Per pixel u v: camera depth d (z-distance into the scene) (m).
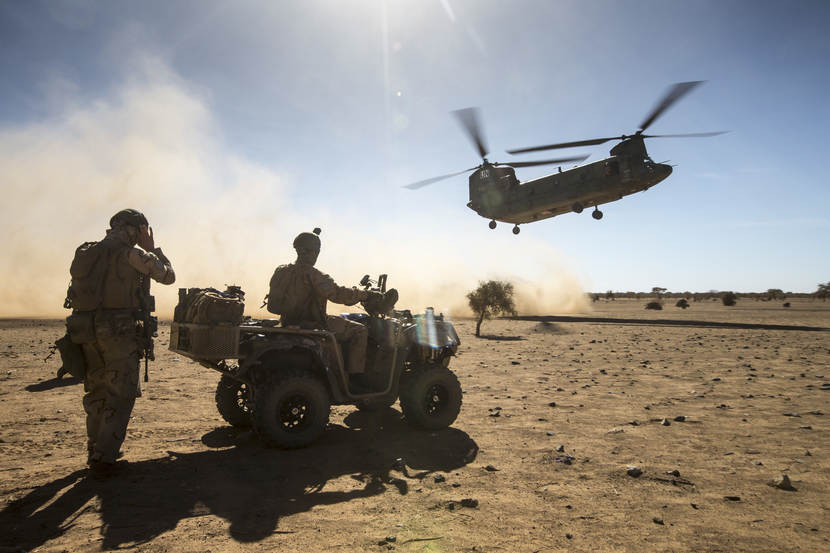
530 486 3.77
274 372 4.92
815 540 2.86
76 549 2.66
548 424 5.80
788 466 4.23
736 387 8.30
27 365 9.92
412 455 4.57
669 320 31.25
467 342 17.33
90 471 3.92
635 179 20.88
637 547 2.76
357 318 5.89
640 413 6.37
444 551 2.68
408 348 5.59
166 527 2.96
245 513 3.19
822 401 7.08
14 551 2.61
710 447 4.82
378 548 2.71
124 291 3.92
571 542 2.82
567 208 24.16
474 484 3.81
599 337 19.59
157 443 4.89
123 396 3.91
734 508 3.34
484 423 5.85
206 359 4.77
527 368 10.75
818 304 70.75
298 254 5.25
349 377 5.61
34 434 5.12
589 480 3.91
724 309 51.16
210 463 4.25
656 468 4.19
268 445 4.65
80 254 3.91
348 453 4.61
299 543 2.76
